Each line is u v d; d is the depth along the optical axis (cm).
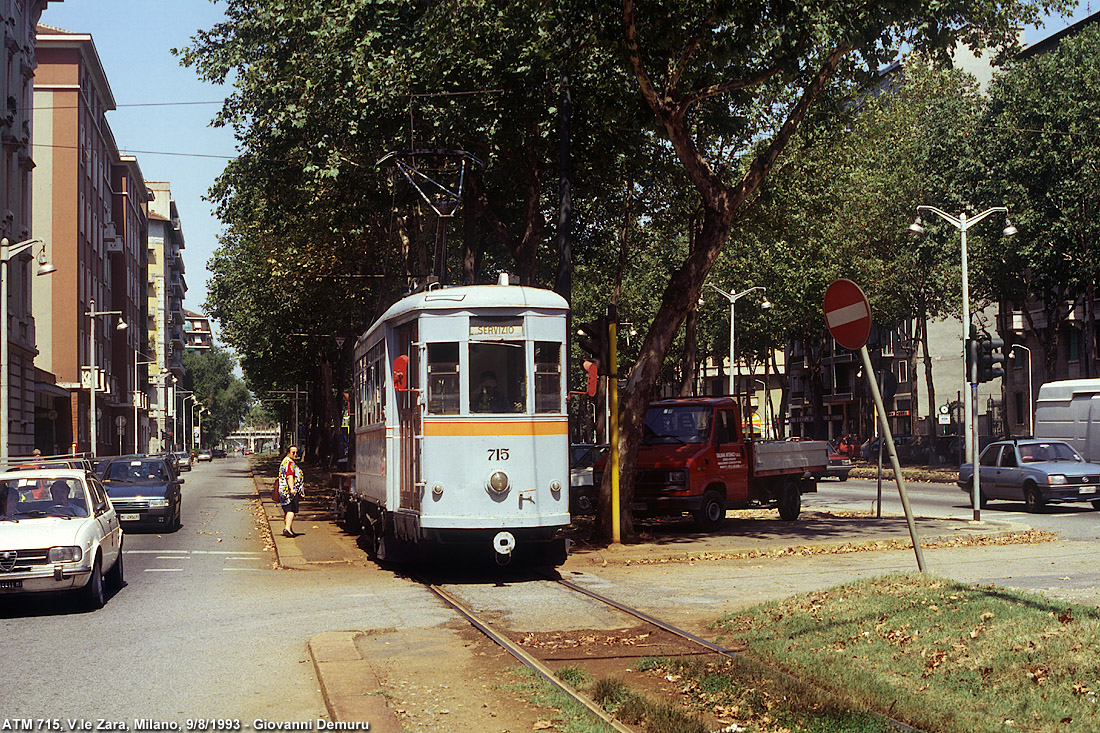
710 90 1883
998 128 4153
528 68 2130
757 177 1981
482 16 2097
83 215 6875
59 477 1448
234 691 825
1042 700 688
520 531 1539
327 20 2175
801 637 941
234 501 3950
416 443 1559
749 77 1862
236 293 6069
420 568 1712
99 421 7381
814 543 1895
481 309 1551
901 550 1853
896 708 695
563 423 1572
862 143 3588
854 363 7925
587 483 2814
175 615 1247
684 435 2292
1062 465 2680
